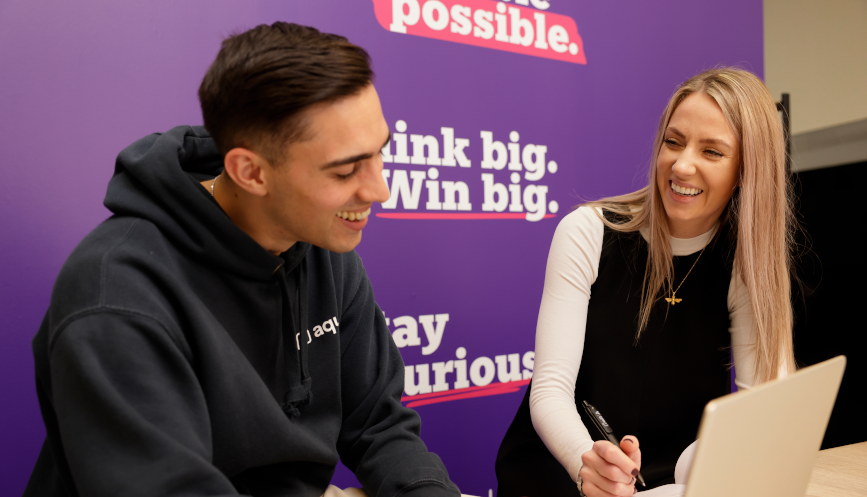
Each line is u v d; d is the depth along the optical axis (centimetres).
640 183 252
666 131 108
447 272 204
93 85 148
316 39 67
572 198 235
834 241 274
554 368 109
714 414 39
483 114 212
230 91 65
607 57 242
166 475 54
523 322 222
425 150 199
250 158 68
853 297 262
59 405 57
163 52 158
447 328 204
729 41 276
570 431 96
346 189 69
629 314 117
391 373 100
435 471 82
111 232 68
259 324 79
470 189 209
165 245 70
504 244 218
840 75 325
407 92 195
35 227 142
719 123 102
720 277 118
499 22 215
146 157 72
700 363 118
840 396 267
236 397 70
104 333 58
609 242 119
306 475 84
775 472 48
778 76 360
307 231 73
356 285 98
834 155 275
